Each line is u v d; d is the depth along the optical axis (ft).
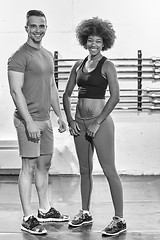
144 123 19.22
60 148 19.43
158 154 19.33
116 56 18.92
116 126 19.22
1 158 19.22
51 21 18.97
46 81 12.80
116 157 19.38
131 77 18.78
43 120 12.98
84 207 13.44
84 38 12.73
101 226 13.19
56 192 16.89
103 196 16.33
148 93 18.95
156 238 12.25
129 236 12.40
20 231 12.78
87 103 12.66
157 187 17.52
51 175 19.42
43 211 13.76
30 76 12.50
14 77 12.29
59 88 19.04
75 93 18.98
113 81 12.32
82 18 18.94
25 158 12.82
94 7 18.89
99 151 12.65
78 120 12.91
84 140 12.92
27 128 12.32
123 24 18.85
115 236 12.40
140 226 13.17
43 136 13.28
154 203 15.44
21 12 19.01
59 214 13.83
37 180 13.69
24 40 19.13
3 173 19.54
